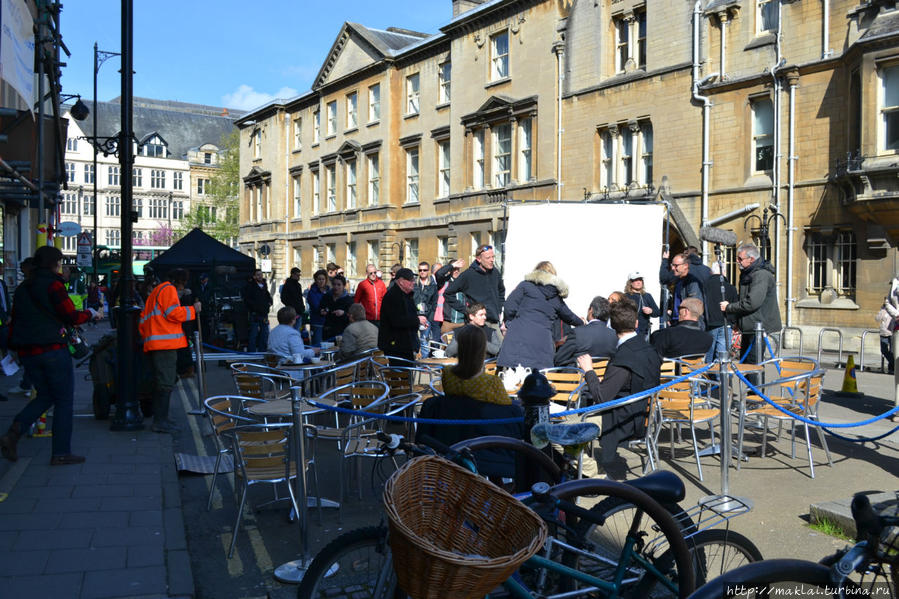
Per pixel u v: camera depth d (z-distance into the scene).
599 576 3.62
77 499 6.34
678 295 12.41
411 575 2.62
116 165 100.38
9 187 14.02
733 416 9.94
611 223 14.09
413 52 34.03
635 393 6.46
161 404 9.15
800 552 5.41
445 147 32.94
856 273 18.98
